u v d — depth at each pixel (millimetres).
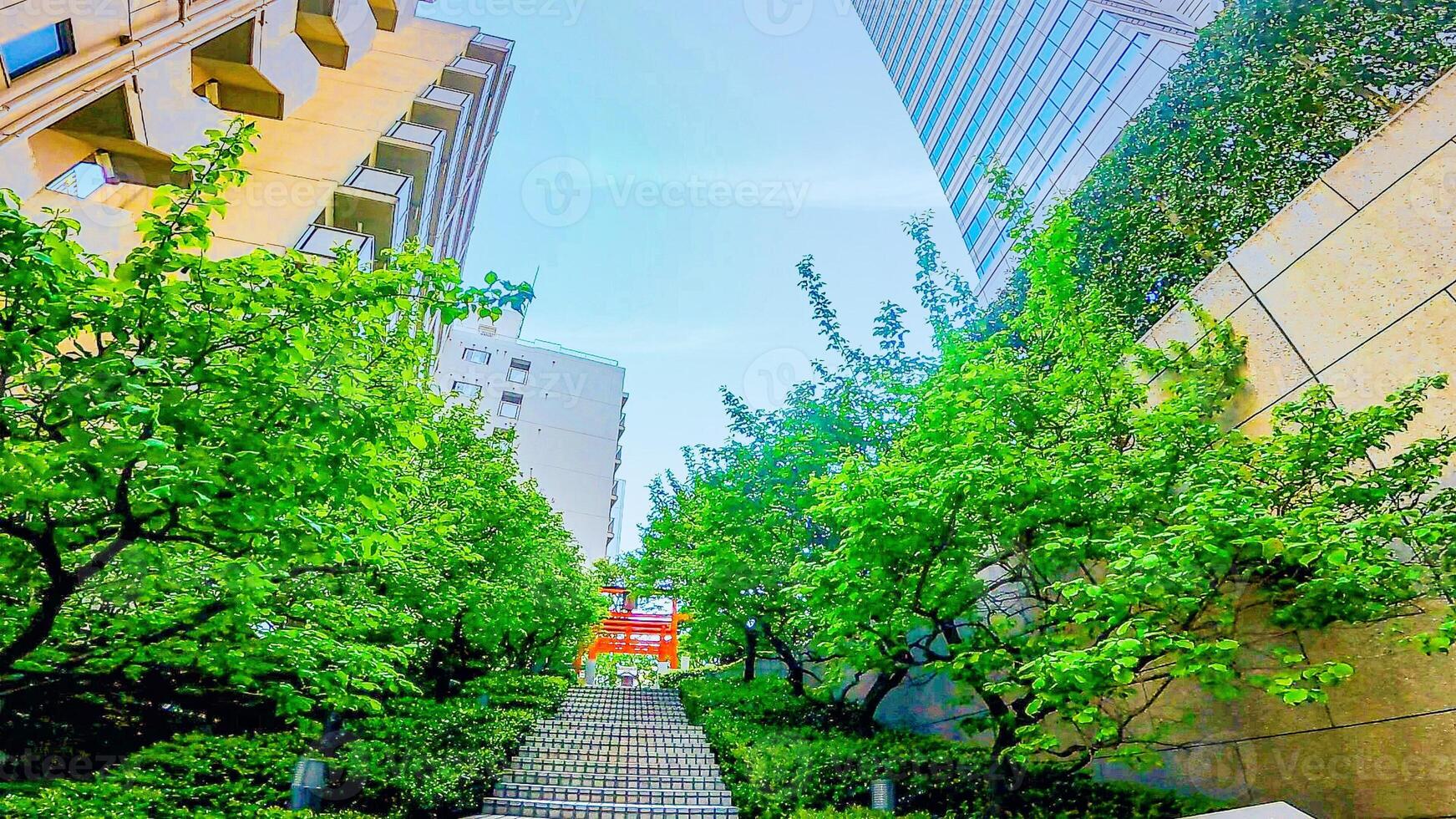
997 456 7305
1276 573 6652
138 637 6137
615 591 36844
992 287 30844
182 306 4195
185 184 9867
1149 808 7625
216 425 4352
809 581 9266
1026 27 30328
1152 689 9023
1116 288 12539
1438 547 5566
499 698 16625
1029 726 6875
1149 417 7367
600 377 45188
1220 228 11227
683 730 16594
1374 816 6445
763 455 14516
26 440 4074
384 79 17922
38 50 7082
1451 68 7379
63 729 8398
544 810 10500
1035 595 7906
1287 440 6453
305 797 8273
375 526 5777
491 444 15812
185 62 9438
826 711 14102
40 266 3723
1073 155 26750
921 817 7949
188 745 9078
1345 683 6922
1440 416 6766
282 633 6449
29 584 5266
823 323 14695
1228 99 12180
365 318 4965
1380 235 7676
